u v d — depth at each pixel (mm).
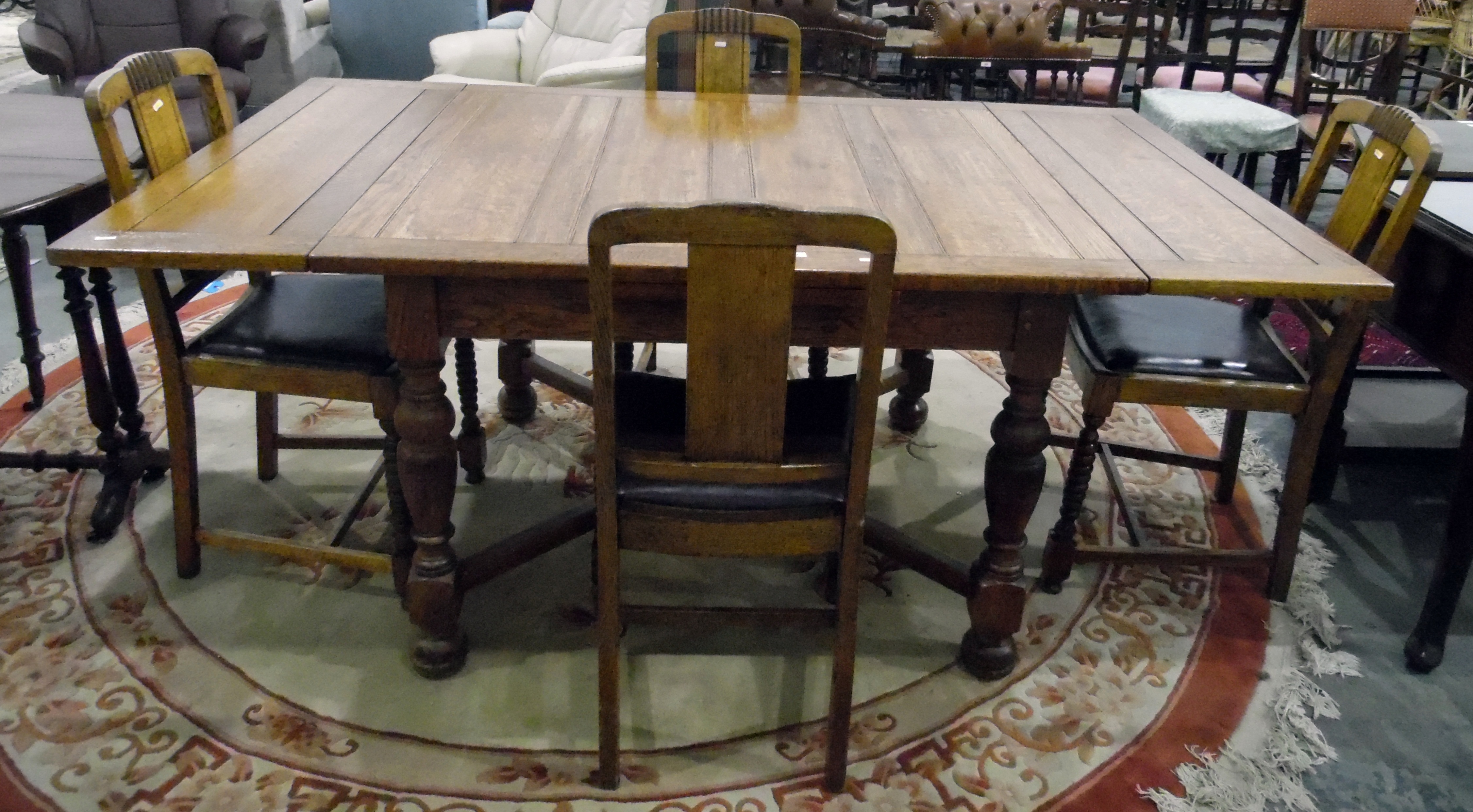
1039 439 1457
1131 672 1695
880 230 1058
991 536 1573
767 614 1402
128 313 2807
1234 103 3430
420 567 1548
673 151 1771
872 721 1580
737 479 1265
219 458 2180
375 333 1629
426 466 1460
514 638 1719
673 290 1332
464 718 1559
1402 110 1593
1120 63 3477
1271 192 3729
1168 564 1803
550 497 2105
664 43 3676
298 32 4312
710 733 1549
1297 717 1607
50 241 1833
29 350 2268
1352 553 2020
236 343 1617
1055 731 1574
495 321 1368
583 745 1521
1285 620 1824
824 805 1436
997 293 1360
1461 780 1517
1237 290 1286
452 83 2240
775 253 1092
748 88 2334
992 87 4309
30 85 5055
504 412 2359
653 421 1469
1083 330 1759
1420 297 1705
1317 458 2092
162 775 1439
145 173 2471
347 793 1427
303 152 1699
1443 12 4586
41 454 1936
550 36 3904
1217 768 1515
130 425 1987
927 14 3670
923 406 2377
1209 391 1651
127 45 3750
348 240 1319
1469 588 1926
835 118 2043
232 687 1595
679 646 1714
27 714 1527
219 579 1826
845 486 1301
